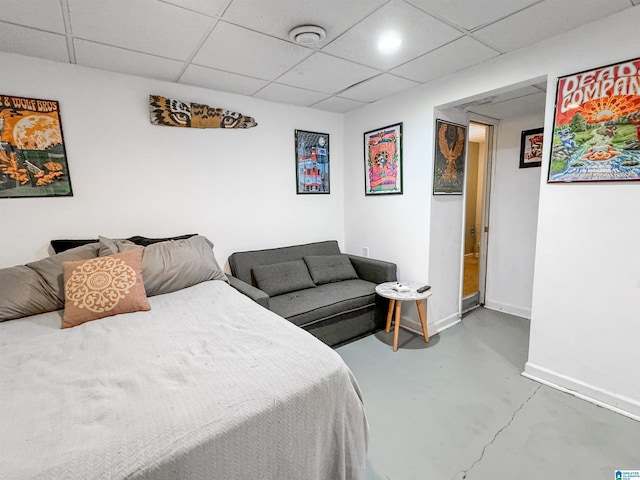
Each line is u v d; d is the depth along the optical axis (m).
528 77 2.15
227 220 3.04
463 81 2.52
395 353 2.67
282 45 2.05
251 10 1.67
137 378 1.15
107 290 1.75
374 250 3.51
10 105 2.09
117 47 2.04
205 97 2.82
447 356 2.61
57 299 1.88
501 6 1.68
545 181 2.12
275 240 3.37
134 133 2.53
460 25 1.86
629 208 1.80
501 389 2.15
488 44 2.10
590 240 1.96
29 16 1.67
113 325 1.62
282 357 1.28
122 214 2.53
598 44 1.84
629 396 1.88
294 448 1.09
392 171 3.21
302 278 3.06
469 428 1.79
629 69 1.74
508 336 2.97
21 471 0.77
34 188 2.20
